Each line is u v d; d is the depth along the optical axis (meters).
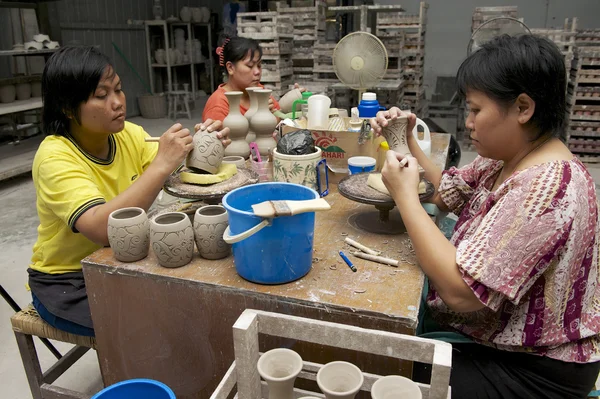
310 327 0.90
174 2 8.30
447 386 0.81
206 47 8.91
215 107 2.50
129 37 7.37
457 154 3.02
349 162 1.59
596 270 1.00
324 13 4.72
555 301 0.96
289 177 1.43
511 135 0.96
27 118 5.18
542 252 0.88
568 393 1.03
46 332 1.42
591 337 1.02
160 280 1.09
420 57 5.00
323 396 0.94
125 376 1.25
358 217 1.38
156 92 8.01
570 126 4.45
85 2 6.46
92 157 1.45
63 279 1.43
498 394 1.06
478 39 4.15
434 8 7.11
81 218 1.22
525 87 0.89
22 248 2.98
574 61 4.42
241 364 0.91
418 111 5.13
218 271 1.09
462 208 1.36
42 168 1.30
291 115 2.08
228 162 1.58
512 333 1.01
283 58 4.25
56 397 1.50
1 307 2.35
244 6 7.25
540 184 0.89
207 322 1.09
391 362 0.99
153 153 1.72
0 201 3.80
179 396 1.20
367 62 2.69
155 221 1.15
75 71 1.26
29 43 4.25
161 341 1.16
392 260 1.11
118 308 1.17
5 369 1.92
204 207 1.18
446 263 0.95
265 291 1.01
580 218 0.90
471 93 0.97
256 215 0.93
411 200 1.03
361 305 0.96
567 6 6.68
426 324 1.32
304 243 1.02
